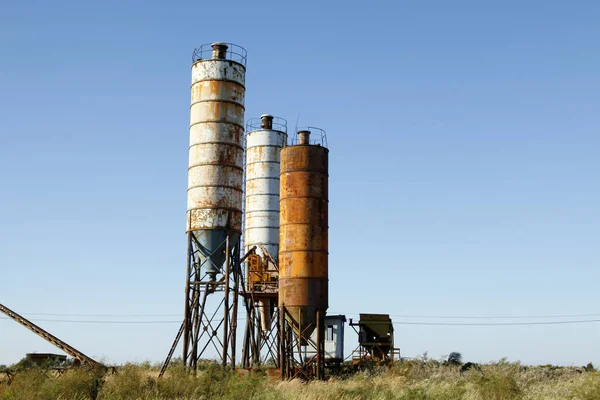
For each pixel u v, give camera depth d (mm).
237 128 53469
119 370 45344
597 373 41812
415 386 43000
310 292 52625
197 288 51656
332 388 40062
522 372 57156
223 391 37812
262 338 62594
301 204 53906
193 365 49688
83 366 44156
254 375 39188
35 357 50719
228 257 51312
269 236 71438
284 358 52031
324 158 55250
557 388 43656
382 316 61938
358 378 49688
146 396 35938
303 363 53969
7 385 35812
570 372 59031
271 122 74625
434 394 37750
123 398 35625
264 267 66562
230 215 51906
